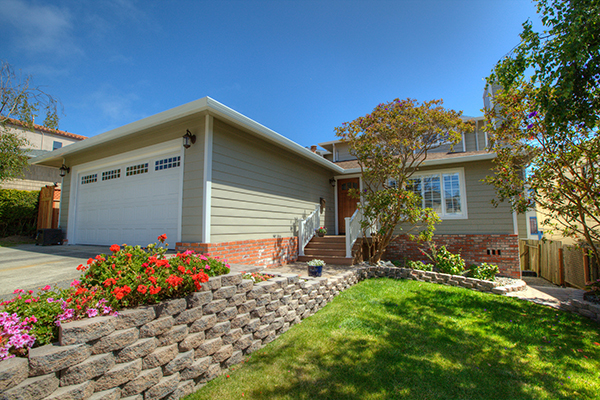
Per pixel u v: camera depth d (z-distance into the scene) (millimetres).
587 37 3617
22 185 12656
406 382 2812
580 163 5402
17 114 10539
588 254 6016
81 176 9055
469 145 13406
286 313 4051
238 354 3154
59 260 5652
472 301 5410
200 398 2504
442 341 3736
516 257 8828
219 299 2994
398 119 7281
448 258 8375
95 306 2129
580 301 5008
